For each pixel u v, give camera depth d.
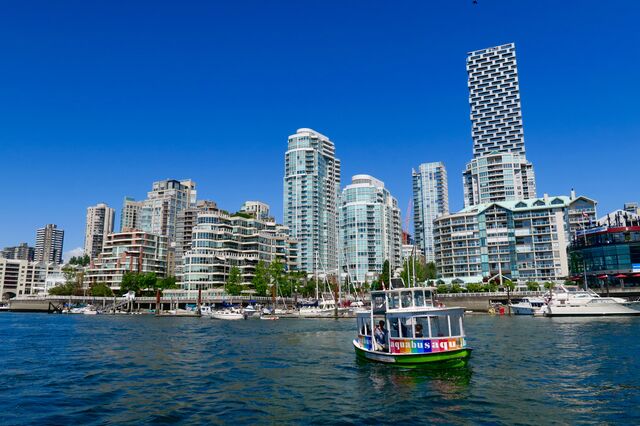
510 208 192.50
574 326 85.25
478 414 26.53
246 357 51.84
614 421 24.83
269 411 27.98
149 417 26.89
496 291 158.12
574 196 193.12
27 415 27.58
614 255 147.25
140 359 50.62
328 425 25.02
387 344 43.16
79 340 72.31
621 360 44.12
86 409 28.86
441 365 39.12
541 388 32.72
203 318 149.00
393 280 45.62
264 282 188.75
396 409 27.94
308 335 80.69
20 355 54.41
